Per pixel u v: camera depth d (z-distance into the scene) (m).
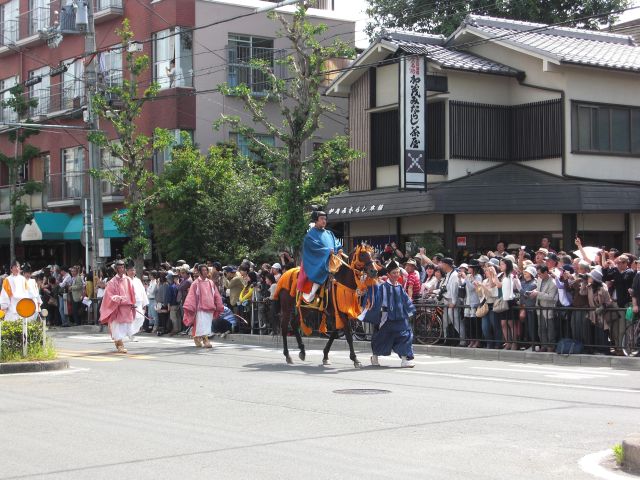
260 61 25.86
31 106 38.44
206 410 11.05
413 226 28.17
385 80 28.98
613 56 27.83
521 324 17.97
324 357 16.53
